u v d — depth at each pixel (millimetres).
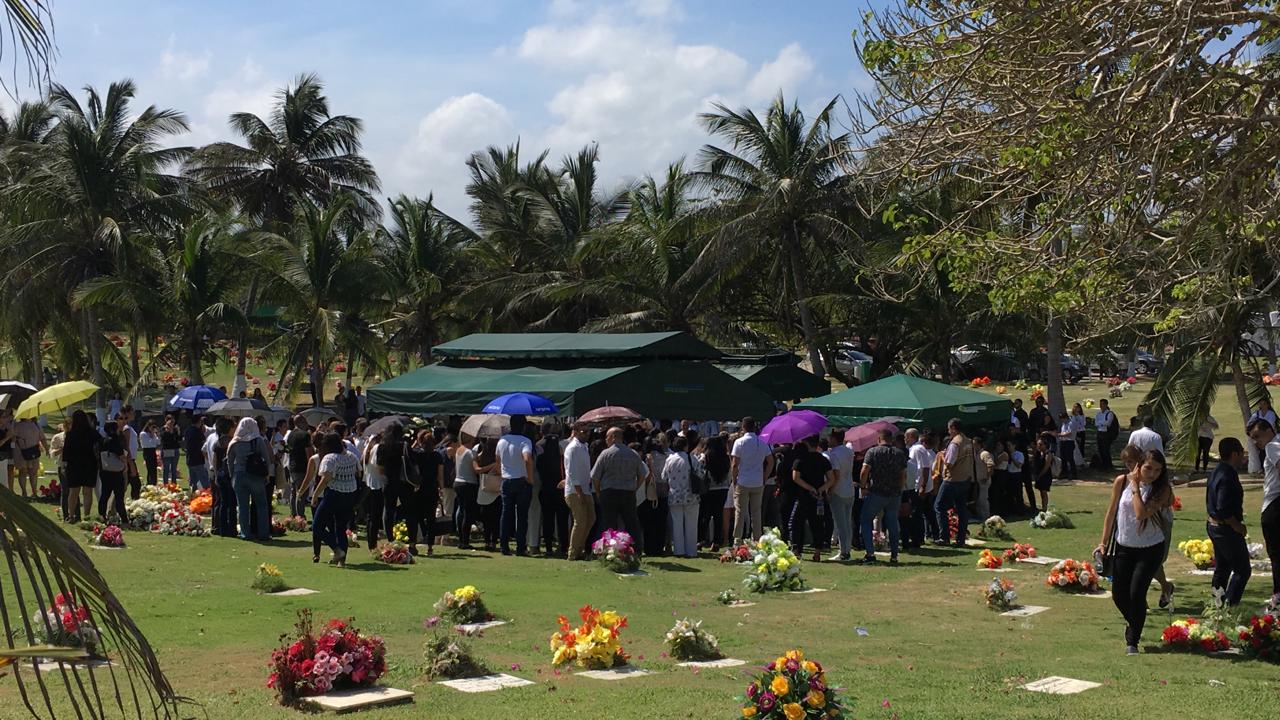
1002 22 9648
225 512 17875
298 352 42781
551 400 21891
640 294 40219
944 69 10023
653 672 8719
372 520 16625
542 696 7730
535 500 16797
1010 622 11188
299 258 42031
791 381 31281
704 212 36969
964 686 8219
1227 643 9641
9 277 37969
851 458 16062
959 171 12086
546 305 45500
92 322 38875
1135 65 8875
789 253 37344
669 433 18172
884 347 38469
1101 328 12273
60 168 38312
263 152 59688
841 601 12547
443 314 48938
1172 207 10711
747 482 16766
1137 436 20906
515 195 48906
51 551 2602
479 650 9531
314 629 10016
